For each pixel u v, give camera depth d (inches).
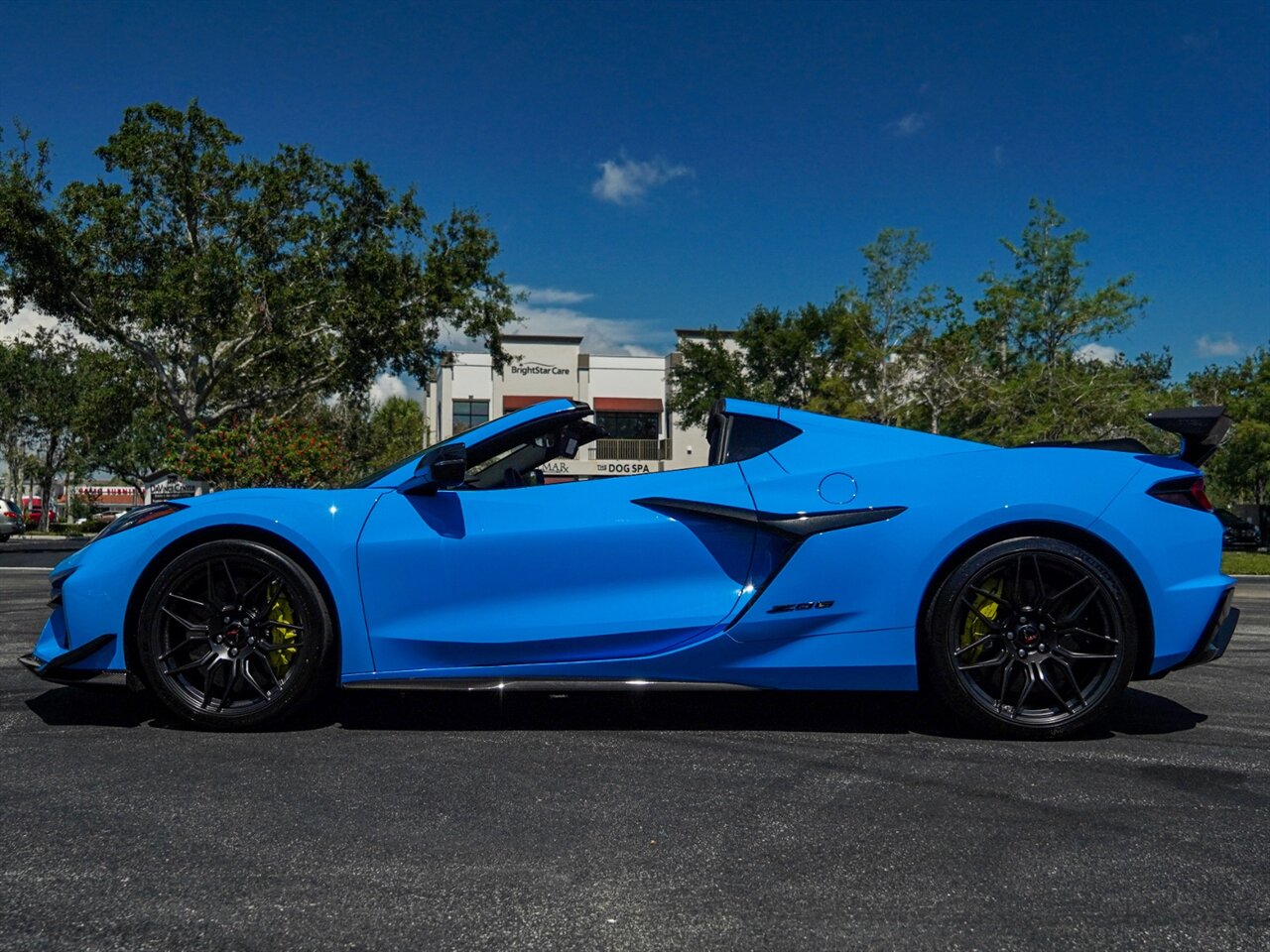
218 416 1015.6
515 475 145.9
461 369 1785.2
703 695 148.3
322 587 126.4
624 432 1768.0
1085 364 1109.1
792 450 130.6
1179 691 158.4
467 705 140.7
